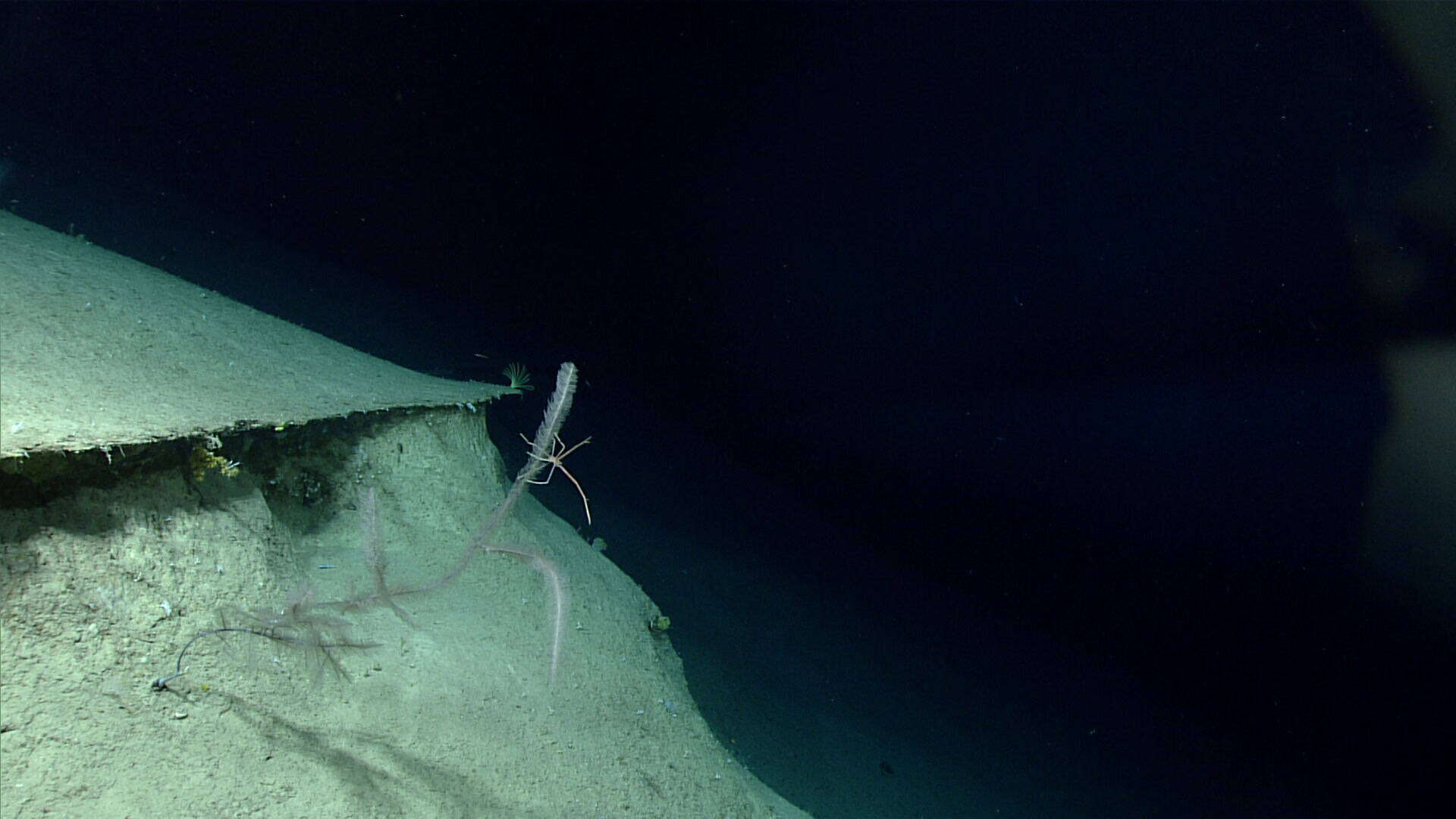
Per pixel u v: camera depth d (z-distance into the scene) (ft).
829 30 55.11
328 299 32.14
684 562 25.90
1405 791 36.81
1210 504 58.54
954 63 53.31
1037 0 47.50
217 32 35.78
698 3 53.88
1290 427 55.31
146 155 32.27
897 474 56.44
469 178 51.13
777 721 19.22
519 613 8.79
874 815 17.20
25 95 28.73
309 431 7.54
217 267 27.40
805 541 37.70
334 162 42.70
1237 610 50.11
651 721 8.74
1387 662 46.39
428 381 10.93
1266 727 39.09
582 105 55.36
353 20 42.19
